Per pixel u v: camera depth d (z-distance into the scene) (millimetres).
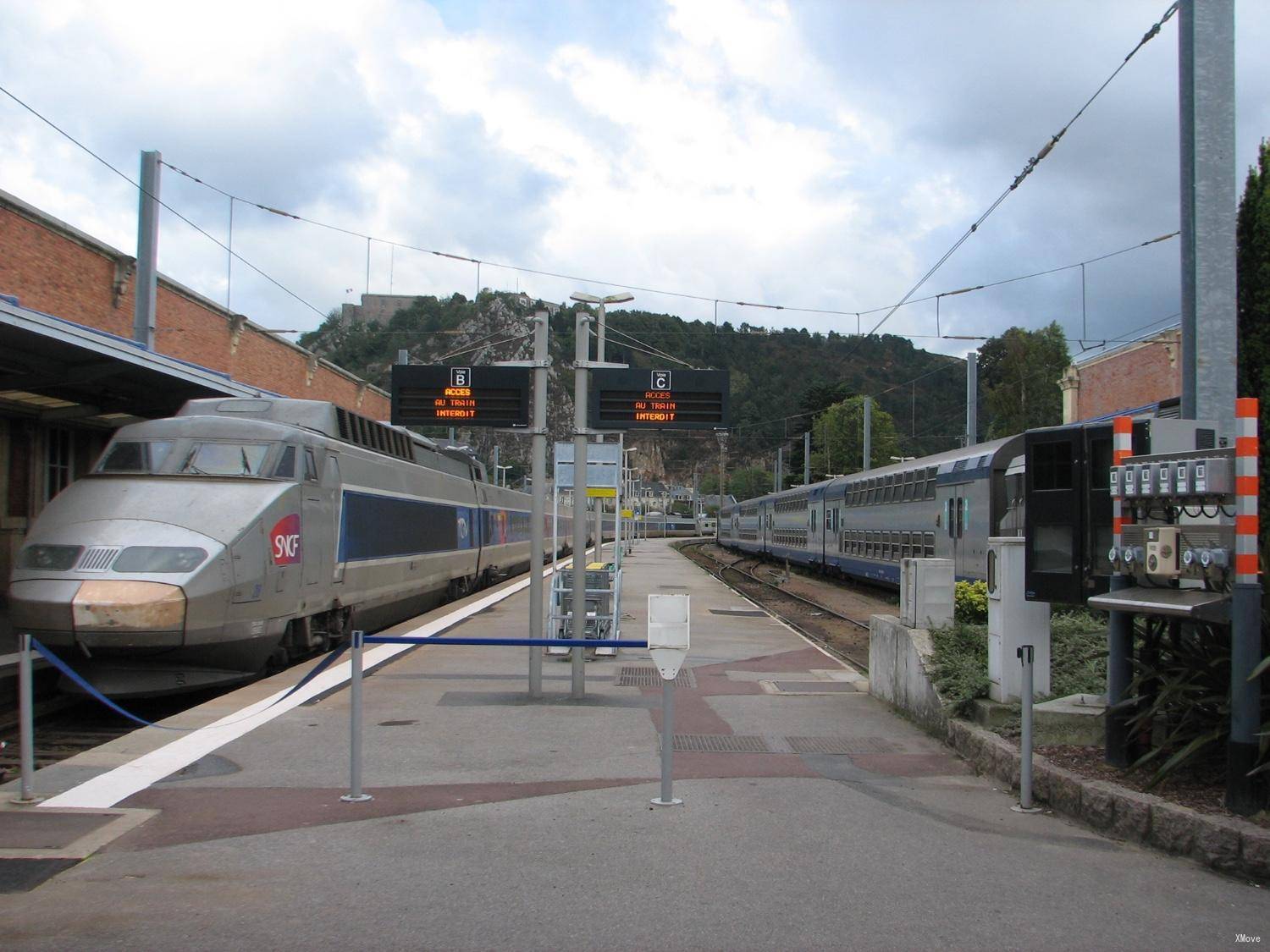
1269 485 7324
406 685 11602
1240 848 5359
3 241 16141
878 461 67250
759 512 54000
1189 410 7805
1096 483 7949
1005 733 7902
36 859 5543
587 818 6441
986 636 9570
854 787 7312
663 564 44906
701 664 13883
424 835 6062
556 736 8898
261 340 26328
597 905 4941
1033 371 62656
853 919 4781
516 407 10906
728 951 4414
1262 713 5918
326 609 14453
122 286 19578
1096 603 6750
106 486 12188
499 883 5254
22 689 6809
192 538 11383
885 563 27672
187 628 10883
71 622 10523
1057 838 6102
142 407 18938
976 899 5059
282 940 4504
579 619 10891
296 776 7469
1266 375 7469
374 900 4996
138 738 8734
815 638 18062
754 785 7328
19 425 18031
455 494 24109
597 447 20328
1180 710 6570
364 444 17250
